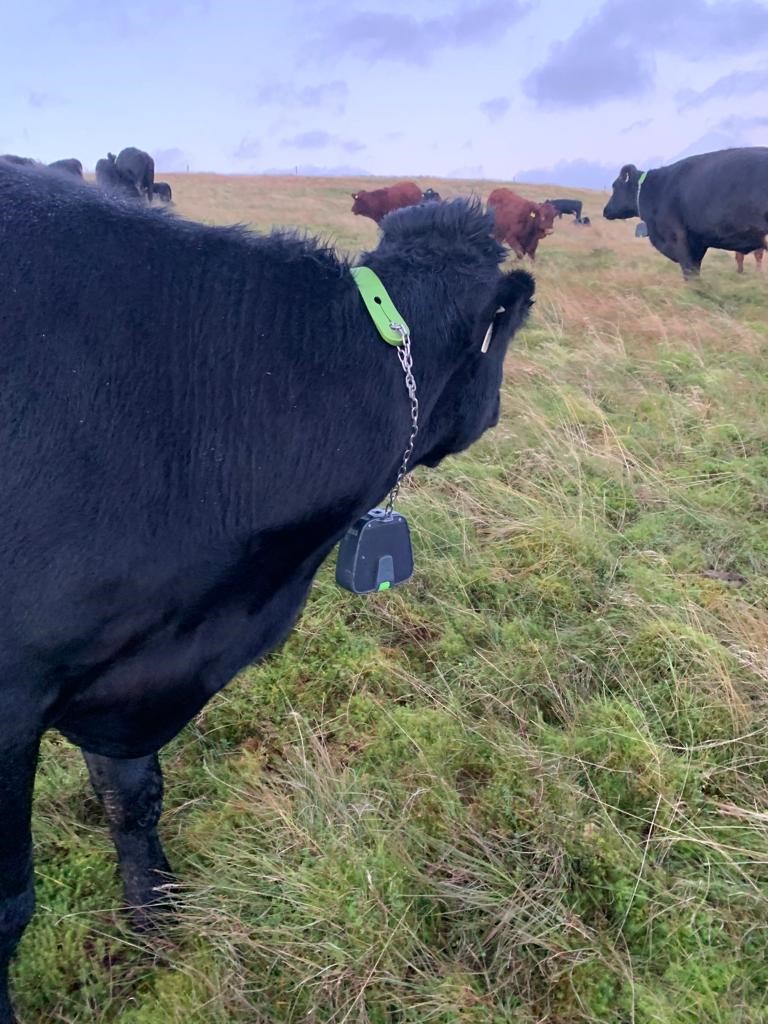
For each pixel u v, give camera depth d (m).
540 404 5.64
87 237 1.73
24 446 1.58
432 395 2.04
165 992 2.09
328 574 3.74
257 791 2.64
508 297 2.05
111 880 2.39
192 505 1.73
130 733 1.94
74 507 1.59
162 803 2.40
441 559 3.88
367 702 3.03
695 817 2.58
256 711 3.02
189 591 1.77
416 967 2.13
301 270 1.94
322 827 2.48
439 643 3.37
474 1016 2.03
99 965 2.18
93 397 1.64
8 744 1.62
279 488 1.82
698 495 4.55
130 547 1.64
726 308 9.39
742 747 2.87
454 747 2.83
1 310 1.60
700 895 2.34
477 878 2.38
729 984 2.10
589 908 2.34
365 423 1.89
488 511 4.28
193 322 1.78
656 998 2.05
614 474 4.72
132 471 1.66
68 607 1.60
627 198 14.91
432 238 2.06
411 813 2.58
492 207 2.14
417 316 1.98
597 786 2.72
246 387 1.80
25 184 1.76
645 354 6.94
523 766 2.73
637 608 3.53
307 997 2.08
